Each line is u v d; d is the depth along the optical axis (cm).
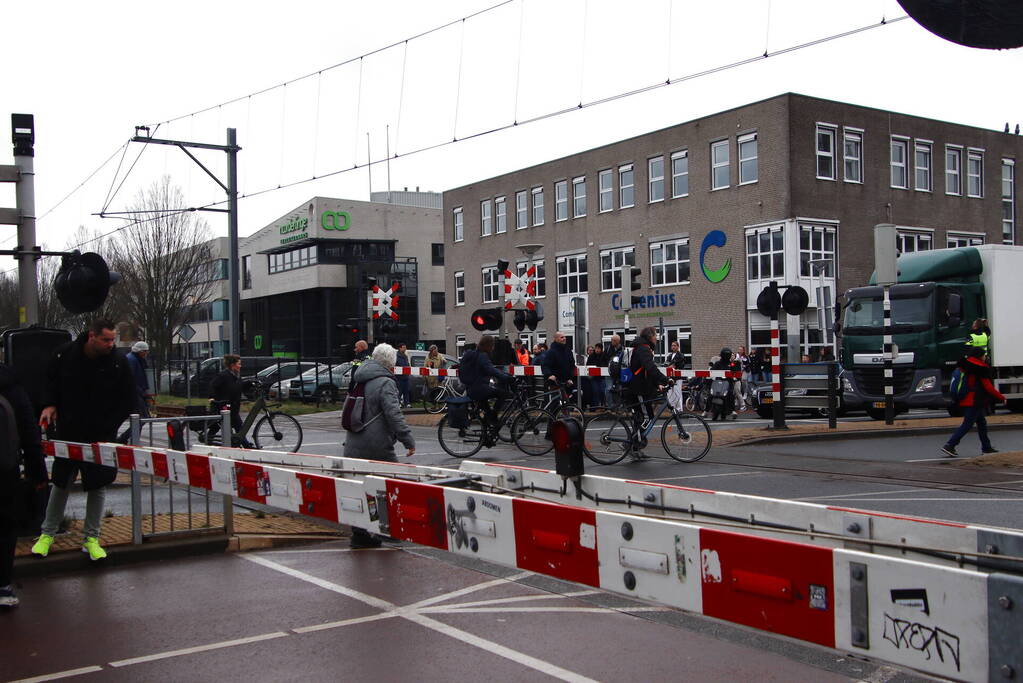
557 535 318
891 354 1780
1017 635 198
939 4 387
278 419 1481
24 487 639
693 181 3622
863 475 1138
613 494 419
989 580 203
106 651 502
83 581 657
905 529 309
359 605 589
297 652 496
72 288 945
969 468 1201
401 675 457
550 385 1512
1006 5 372
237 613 573
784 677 452
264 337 6825
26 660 489
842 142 3422
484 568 692
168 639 522
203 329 7400
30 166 1012
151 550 719
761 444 1508
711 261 3544
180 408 2209
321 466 639
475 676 454
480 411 1396
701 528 268
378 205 6078
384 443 805
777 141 3288
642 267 3862
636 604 590
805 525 344
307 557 734
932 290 1975
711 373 1886
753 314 3400
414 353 2912
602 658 482
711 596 266
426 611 575
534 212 4491
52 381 701
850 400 2072
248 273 6956
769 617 251
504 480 481
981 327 1319
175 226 4300
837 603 234
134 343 1323
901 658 221
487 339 1387
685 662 475
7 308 4428
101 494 697
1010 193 4078
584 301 2100
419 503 391
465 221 4962
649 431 1288
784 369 1734
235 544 755
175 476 628
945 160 3791
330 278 5966
